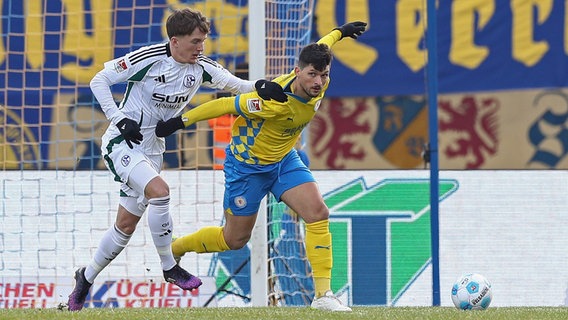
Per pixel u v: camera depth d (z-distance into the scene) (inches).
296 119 797.9
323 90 795.4
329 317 749.3
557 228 1422.2
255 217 873.5
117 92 1416.1
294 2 1192.2
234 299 1347.2
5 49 1416.1
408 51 1469.0
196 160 1290.6
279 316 759.7
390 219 1418.6
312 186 821.2
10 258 1390.3
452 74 1467.8
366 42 1470.2
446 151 1462.8
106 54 1416.1
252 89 845.8
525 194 1430.9
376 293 1403.8
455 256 1416.1
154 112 823.7
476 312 829.8
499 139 1457.9
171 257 845.8
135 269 1369.3
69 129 1433.3
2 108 1406.3
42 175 1408.7
